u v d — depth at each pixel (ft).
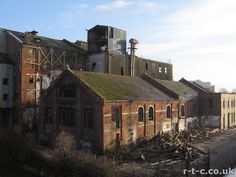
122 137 119.55
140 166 94.99
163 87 159.33
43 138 131.44
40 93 163.32
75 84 120.78
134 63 194.49
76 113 120.16
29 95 159.53
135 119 126.41
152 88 153.38
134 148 120.37
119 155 108.17
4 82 157.48
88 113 116.78
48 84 167.02
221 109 180.34
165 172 82.74
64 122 125.39
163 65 221.05
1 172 96.32
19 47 158.30
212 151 116.57
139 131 128.47
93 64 187.01
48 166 88.69
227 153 96.02
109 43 185.68
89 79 124.67
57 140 110.63
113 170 77.41
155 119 138.41
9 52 164.35
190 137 142.51
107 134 112.98
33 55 161.38
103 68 181.68
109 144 113.60
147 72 205.36
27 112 157.89
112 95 118.73
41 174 91.20
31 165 95.66
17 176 92.84
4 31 166.09
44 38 182.29
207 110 183.62
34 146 107.24
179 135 141.49
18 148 100.37
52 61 169.48
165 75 222.69
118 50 192.85
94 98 113.60
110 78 137.18
